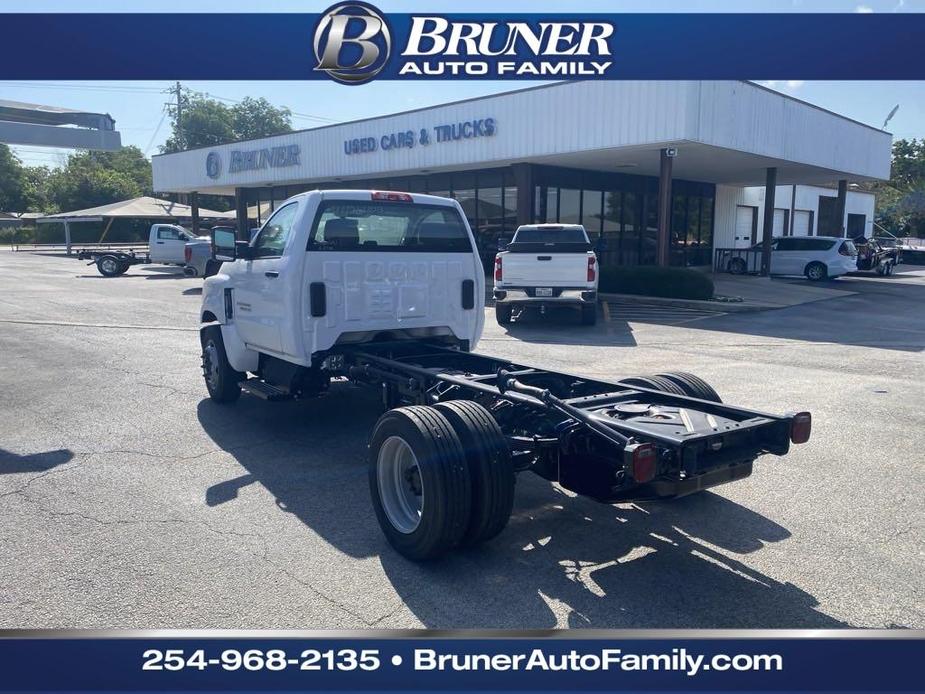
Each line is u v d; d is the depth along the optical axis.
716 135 18.16
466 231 6.83
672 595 3.90
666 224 18.95
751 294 21.33
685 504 5.16
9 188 83.00
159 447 6.35
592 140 18.75
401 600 3.82
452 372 5.62
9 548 4.36
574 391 5.49
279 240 6.45
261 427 7.00
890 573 4.14
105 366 10.01
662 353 11.45
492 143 20.94
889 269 31.91
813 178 28.89
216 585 3.94
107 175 77.00
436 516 4.00
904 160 64.19
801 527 4.76
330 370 6.34
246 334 6.98
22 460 6.00
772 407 7.88
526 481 5.68
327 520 4.82
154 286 23.44
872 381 9.35
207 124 88.00
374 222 6.30
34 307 17.23
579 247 14.16
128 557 4.25
